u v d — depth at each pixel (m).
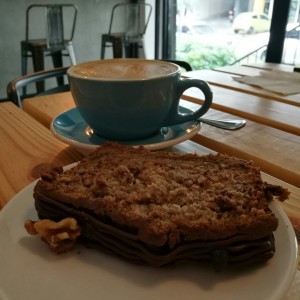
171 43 1.60
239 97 0.43
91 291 0.13
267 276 0.14
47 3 1.50
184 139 0.26
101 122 0.26
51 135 0.31
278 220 0.15
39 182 0.17
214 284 0.14
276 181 0.23
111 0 1.67
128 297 0.13
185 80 0.27
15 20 1.45
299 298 0.14
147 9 1.59
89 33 1.67
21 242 0.16
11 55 1.48
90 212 0.15
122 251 0.15
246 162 0.19
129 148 0.21
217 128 0.33
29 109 0.40
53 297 0.13
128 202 0.15
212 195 0.16
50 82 1.48
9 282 0.14
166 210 0.15
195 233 0.14
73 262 0.15
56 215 0.16
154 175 0.18
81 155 0.27
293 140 0.30
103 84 0.24
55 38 1.39
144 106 0.25
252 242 0.14
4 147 0.29
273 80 0.50
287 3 0.83
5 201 0.21
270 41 0.89
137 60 0.31
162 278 0.14
